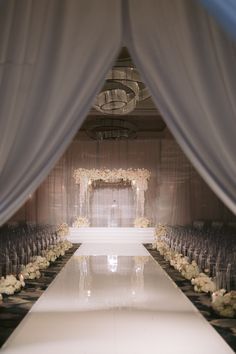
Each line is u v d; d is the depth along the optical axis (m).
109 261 9.94
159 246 12.06
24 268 7.41
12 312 5.08
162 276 7.74
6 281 6.18
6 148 3.40
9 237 9.83
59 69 3.53
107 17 3.60
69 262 9.70
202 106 3.47
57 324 4.64
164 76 3.56
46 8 3.57
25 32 3.47
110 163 18.73
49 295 6.09
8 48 3.46
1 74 3.42
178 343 4.02
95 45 3.58
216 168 3.46
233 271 5.52
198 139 3.48
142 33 3.62
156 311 5.20
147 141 18.80
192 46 3.50
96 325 4.61
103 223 18.52
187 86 3.54
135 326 4.58
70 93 3.52
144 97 11.58
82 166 18.64
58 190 18.41
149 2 3.64
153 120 18.52
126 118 18.02
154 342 4.06
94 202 18.61
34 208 18.38
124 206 18.55
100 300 5.80
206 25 3.53
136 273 8.10
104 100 10.68
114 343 4.03
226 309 4.90
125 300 5.82
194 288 6.29
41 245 10.16
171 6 3.61
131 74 9.96
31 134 3.48
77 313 5.11
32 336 4.22
